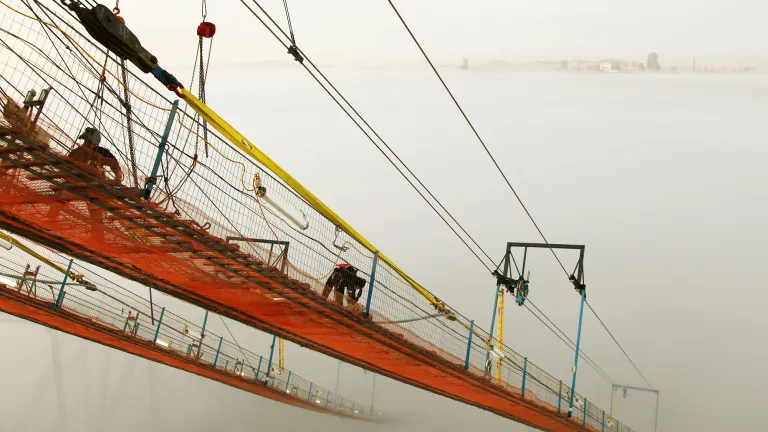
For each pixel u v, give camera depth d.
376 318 20.72
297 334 22.23
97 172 10.80
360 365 27.11
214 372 33.56
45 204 12.05
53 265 22.69
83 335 27.75
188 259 15.09
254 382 37.56
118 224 12.96
